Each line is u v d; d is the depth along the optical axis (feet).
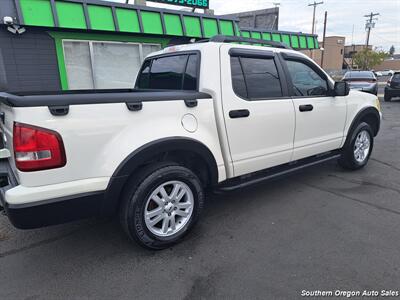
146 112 8.62
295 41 42.06
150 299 7.54
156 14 28.35
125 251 9.55
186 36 30.68
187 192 9.75
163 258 9.16
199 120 9.73
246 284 7.97
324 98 13.83
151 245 9.22
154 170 8.88
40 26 22.81
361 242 9.74
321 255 9.10
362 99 16.12
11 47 23.00
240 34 35.09
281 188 14.47
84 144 7.71
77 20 24.02
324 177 15.88
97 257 9.26
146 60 13.42
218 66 10.30
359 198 13.16
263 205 12.66
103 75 28.02
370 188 14.28
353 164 16.33
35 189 7.31
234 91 10.64
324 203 12.73
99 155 7.97
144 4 30.68
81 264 8.93
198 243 9.91
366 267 8.50
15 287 8.00
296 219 11.40
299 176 16.12
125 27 26.37
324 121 13.96
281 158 12.44
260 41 12.63
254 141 11.28
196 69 10.37
